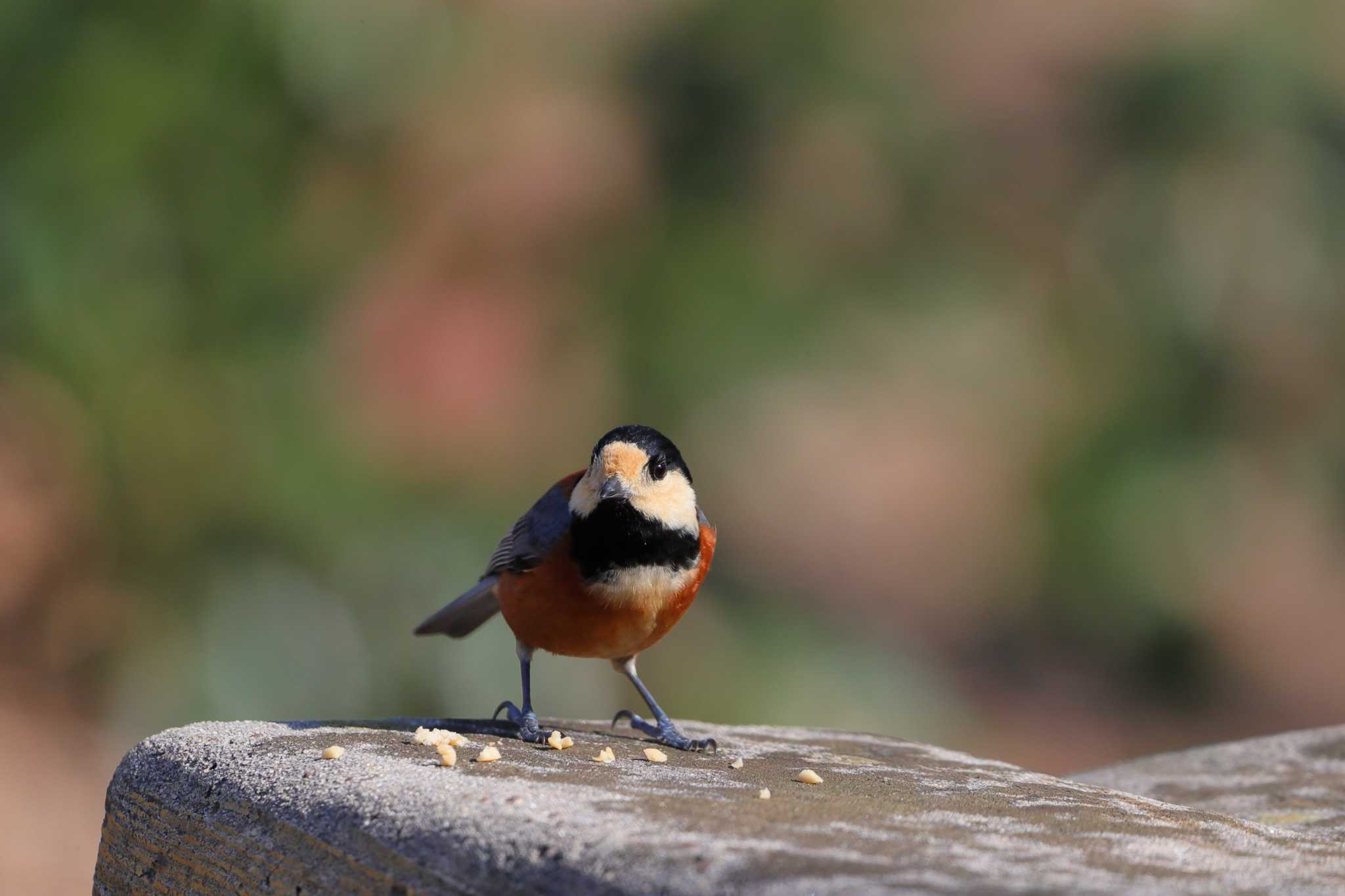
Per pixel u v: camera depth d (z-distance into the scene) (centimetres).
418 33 1216
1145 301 1466
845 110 1391
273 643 1113
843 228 1426
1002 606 1672
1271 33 1441
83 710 1140
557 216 1360
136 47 1095
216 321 1135
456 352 1332
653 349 1339
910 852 323
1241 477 1477
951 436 1628
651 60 1373
